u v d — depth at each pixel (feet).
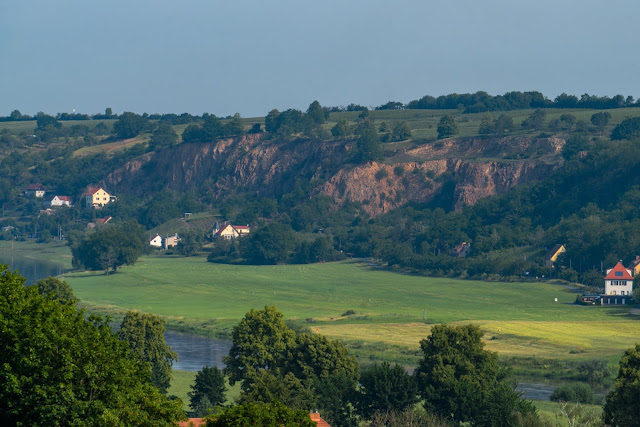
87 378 643.45
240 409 634.02
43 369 627.87
